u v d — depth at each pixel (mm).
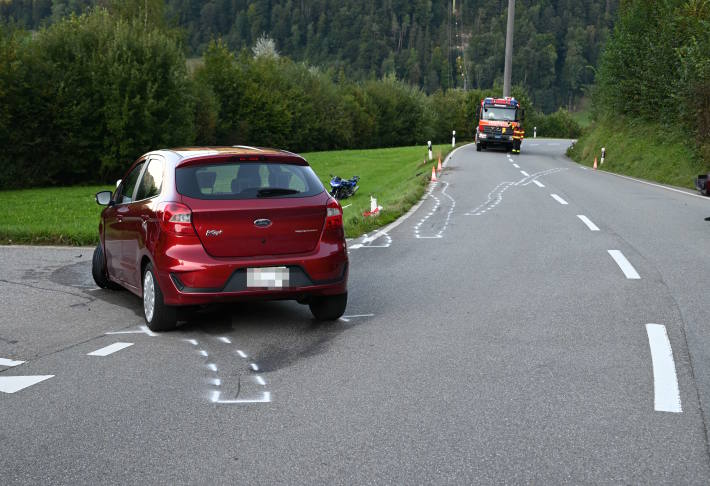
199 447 3877
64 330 6641
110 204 8133
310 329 6535
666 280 8383
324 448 3850
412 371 5195
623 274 8789
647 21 35875
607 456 3715
